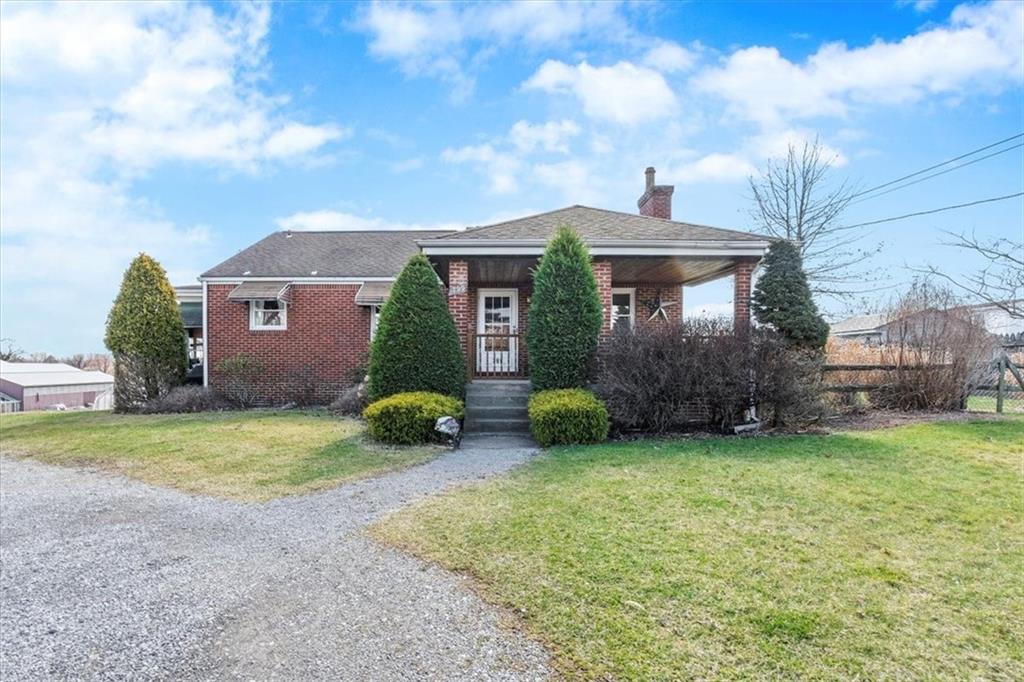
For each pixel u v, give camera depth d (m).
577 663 3.02
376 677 2.99
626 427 9.30
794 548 4.29
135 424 11.89
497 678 2.93
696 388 8.89
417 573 4.22
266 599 3.93
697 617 3.39
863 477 6.01
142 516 5.88
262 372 15.99
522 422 10.28
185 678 3.05
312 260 17.12
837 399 10.34
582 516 5.09
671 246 10.50
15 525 5.67
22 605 3.94
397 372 10.30
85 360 37.66
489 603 3.71
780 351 9.15
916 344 10.72
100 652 3.32
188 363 16.95
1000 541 4.39
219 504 6.22
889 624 3.26
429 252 10.98
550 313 10.06
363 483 6.80
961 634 3.16
